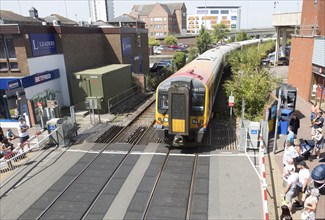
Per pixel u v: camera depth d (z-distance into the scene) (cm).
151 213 907
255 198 972
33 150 1414
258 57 3117
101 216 902
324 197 932
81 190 1046
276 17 4094
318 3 2217
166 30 11231
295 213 882
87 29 2397
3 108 1884
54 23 2258
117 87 2317
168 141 1418
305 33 2488
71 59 2195
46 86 2009
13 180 1138
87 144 1472
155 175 1136
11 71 1847
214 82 1767
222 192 1011
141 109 2152
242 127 1332
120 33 2633
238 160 1241
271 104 1464
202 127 1295
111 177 1134
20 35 1770
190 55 4709
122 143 1468
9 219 902
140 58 3241
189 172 1152
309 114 1833
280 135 1488
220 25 8600
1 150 1352
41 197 1014
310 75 2086
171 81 1294
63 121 1486
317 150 1195
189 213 907
